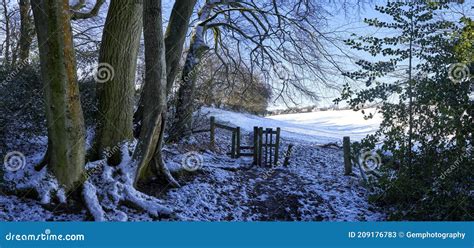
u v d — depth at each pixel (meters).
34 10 7.12
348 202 10.40
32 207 7.60
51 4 7.02
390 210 9.32
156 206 8.30
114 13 9.22
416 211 8.40
